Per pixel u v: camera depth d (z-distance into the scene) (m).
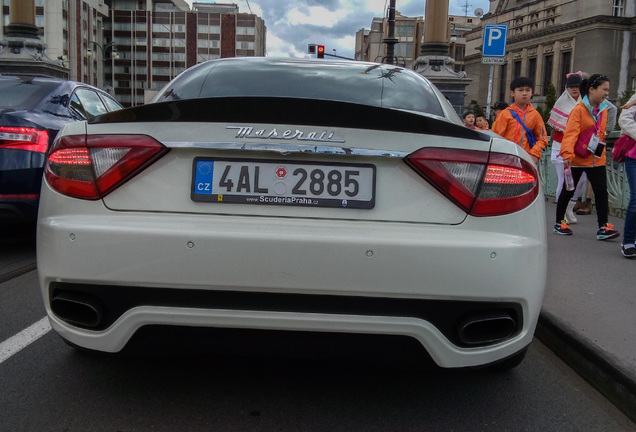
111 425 2.56
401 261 2.27
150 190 2.41
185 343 2.39
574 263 5.47
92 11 118.31
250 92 3.07
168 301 2.32
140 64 145.38
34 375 3.05
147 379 3.03
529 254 2.38
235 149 2.37
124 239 2.30
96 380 3.01
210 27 146.88
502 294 2.33
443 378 3.17
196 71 3.39
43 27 98.50
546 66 75.69
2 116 5.24
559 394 3.05
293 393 2.91
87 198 2.42
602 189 6.66
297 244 2.27
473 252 2.29
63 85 6.49
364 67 3.49
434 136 2.41
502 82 84.19
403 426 2.62
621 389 2.91
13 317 3.96
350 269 2.27
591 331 3.52
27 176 5.29
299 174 2.40
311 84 3.18
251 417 2.66
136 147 2.40
